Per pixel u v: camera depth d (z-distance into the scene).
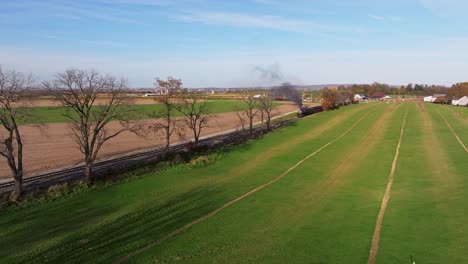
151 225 26.56
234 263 20.48
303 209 29.70
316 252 21.66
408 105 155.38
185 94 63.84
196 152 54.97
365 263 20.09
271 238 23.88
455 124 81.69
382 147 57.34
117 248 22.70
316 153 54.03
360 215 27.78
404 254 20.94
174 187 36.62
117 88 46.31
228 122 104.19
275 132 77.31
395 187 35.25
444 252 20.89
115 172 41.38
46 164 49.44
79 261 21.09
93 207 30.61
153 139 73.19
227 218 27.83
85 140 37.66
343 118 101.88
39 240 24.09
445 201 29.77
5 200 31.27
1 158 52.91
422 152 51.50
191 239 23.94
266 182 38.62
